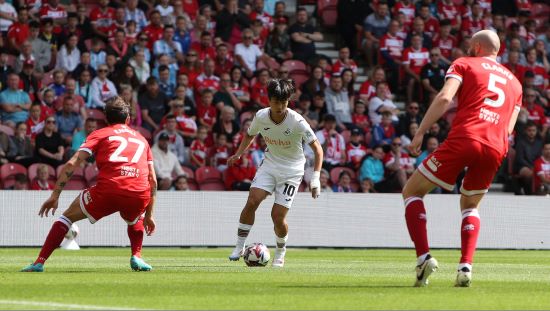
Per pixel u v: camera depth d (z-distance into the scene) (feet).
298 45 297.94
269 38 298.15
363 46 312.50
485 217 241.35
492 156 94.43
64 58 266.77
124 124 116.88
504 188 283.18
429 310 73.67
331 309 73.77
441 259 180.24
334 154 261.85
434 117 93.30
